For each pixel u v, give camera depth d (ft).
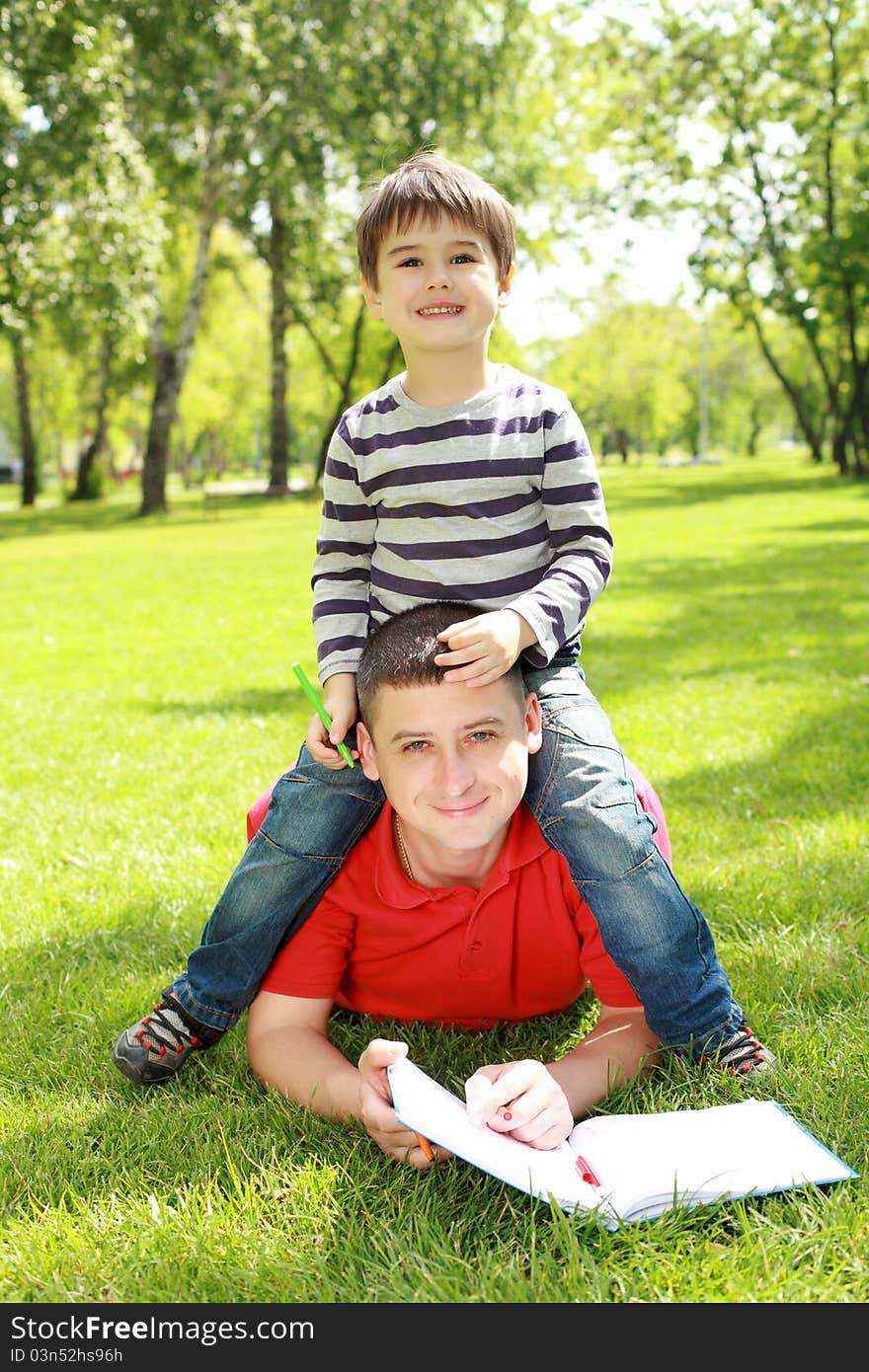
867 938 10.05
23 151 63.93
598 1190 6.42
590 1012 9.13
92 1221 6.63
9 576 50.31
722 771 15.69
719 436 269.44
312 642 29.78
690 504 82.69
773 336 191.52
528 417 8.04
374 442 8.16
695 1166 6.57
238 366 171.63
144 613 36.81
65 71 63.16
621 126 97.04
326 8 74.59
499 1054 8.54
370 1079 7.02
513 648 7.16
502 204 8.27
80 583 46.60
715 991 7.77
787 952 9.83
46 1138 7.57
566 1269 5.98
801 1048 8.16
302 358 147.54
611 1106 7.61
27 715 21.72
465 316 7.94
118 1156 7.30
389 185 8.18
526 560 8.04
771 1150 6.70
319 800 8.08
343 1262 6.22
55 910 12.03
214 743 18.93
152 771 17.33
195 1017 8.25
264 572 48.62
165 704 22.39
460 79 78.69
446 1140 6.14
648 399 223.10
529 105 91.35
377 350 131.95
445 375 8.07
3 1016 9.49
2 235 64.23
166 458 96.58
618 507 82.23
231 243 120.67
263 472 297.12
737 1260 6.02
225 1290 6.06
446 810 7.29
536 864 7.93
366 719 7.50
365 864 8.24
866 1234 6.14
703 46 93.45
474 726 7.18
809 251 97.30
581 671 8.40
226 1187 6.91
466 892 7.96
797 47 94.68
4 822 15.07
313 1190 6.79
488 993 8.45
